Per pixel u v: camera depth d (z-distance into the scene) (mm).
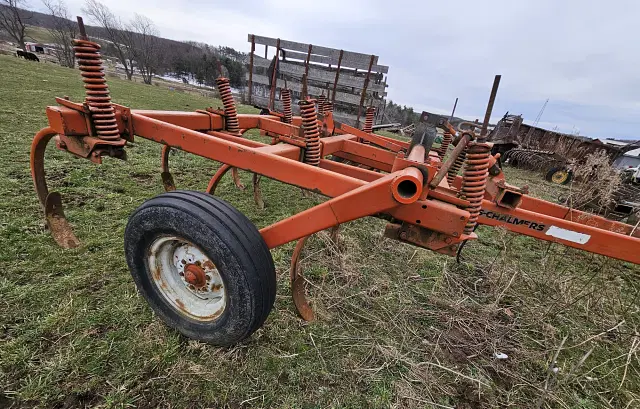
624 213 4887
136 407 1543
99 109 1858
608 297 3143
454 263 3357
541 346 2410
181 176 4562
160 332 1922
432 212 1555
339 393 1780
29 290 2059
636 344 2396
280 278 2631
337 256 3055
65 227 2547
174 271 1950
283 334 2086
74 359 1683
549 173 10156
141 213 1739
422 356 2133
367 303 2551
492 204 2238
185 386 1660
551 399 1966
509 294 2959
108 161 4535
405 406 1776
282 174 1787
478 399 1904
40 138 2207
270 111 3969
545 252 4055
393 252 3398
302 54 7953
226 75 3018
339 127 4027
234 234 1590
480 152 1570
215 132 2695
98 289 2184
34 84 10188
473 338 2371
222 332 1760
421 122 1778
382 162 3248
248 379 1759
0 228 2604
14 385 1539
